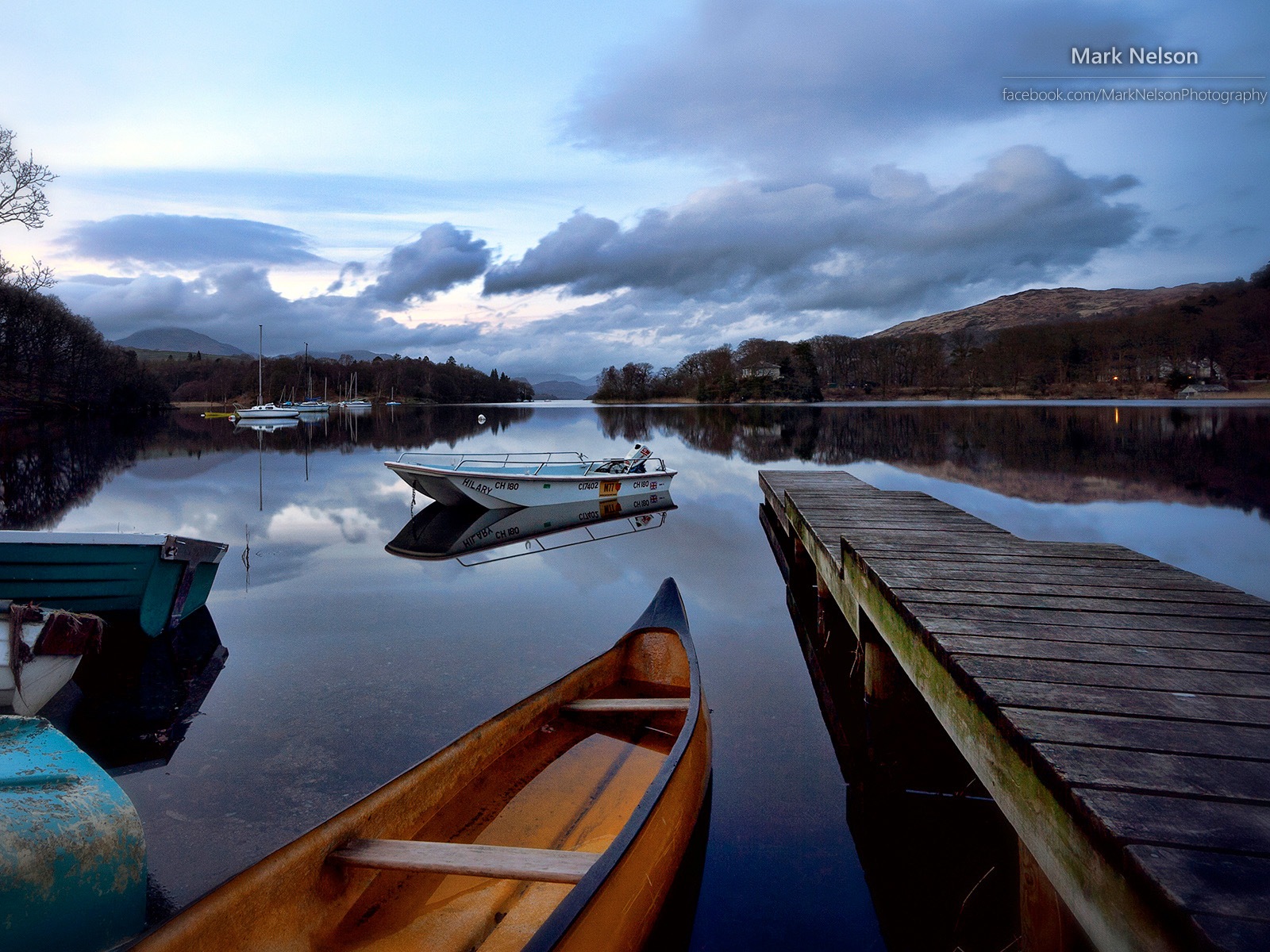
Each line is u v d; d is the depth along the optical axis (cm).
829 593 690
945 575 440
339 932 267
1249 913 141
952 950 287
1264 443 2619
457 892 291
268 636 679
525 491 1407
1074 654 295
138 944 203
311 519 1352
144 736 471
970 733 273
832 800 396
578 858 267
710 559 1041
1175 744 216
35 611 467
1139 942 161
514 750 391
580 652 636
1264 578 862
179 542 668
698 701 401
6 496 1597
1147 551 1011
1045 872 212
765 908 312
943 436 3266
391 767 432
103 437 3538
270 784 413
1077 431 3306
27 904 235
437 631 695
